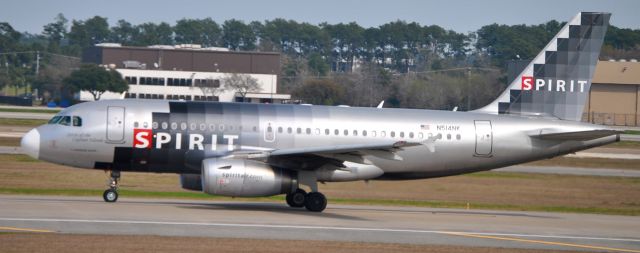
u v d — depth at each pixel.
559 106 160.25
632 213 161.62
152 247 93.69
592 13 160.62
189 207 134.50
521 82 159.62
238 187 130.38
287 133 141.00
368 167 141.12
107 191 139.00
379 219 129.50
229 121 139.38
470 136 149.50
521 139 152.12
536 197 186.00
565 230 126.50
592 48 160.75
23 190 153.50
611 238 119.81
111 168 138.75
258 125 140.38
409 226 122.06
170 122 137.25
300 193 141.62
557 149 153.88
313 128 142.38
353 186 189.62
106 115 136.38
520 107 159.38
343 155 131.88
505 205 167.00
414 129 146.88
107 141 135.38
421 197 177.62
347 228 116.19
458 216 140.88
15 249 89.06
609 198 189.38
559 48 160.25
